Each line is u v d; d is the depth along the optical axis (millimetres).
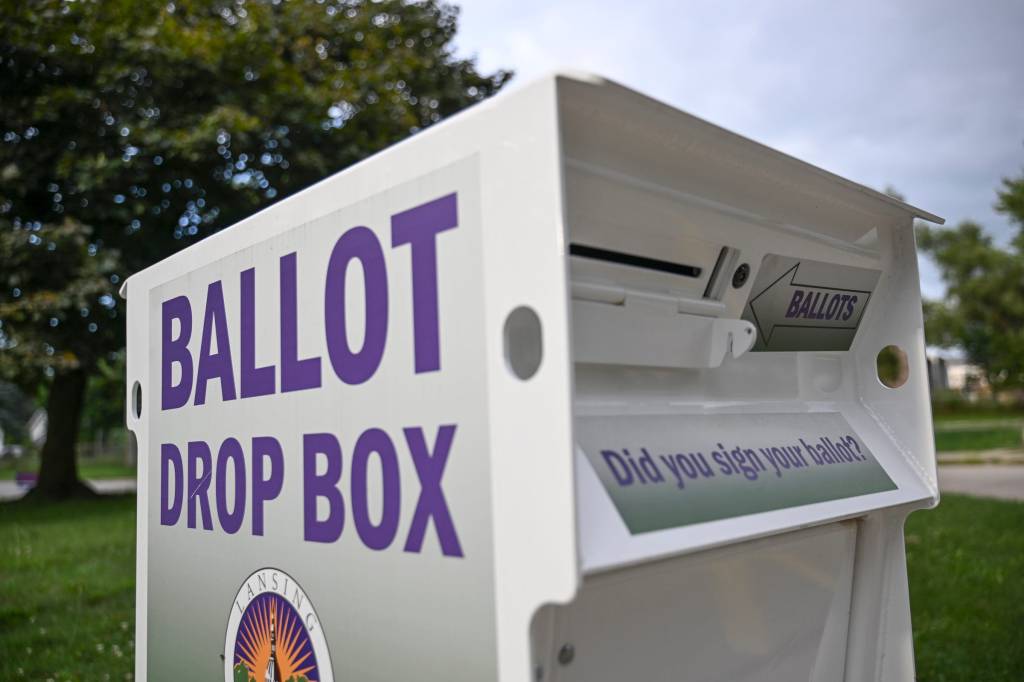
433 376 1585
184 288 2453
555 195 1349
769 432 2096
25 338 10531
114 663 4582
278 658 1992
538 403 1356
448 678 1518
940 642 4531
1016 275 35812
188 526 2373
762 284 2156
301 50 11797
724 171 1831
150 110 10758
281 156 11281
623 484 1569
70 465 14289
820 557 2289
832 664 2355
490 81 14109
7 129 11203
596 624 1680
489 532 1443
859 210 2283
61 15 10688
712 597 1945
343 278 1834
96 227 11875
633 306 1821
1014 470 15430
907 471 2412
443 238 1580
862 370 2586
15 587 6328
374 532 1714
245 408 2143
